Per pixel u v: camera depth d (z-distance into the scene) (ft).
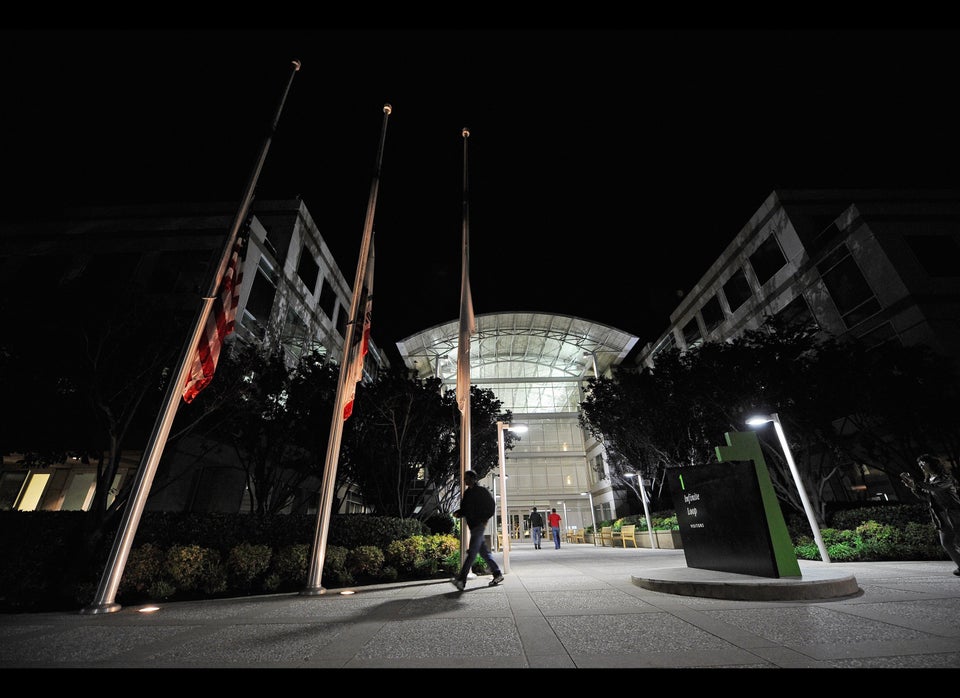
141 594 23.85
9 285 64.08
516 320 131.23
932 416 44.55
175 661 11.12
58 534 23.93
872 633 11.96
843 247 72.08
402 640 12.91
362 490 57.77
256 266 67.00
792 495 47.57
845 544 34.63
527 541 131.54
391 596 22.48
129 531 20.27
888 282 65.16
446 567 32.78
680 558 42.70
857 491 64.75
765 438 52.34
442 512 65.67
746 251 92.17
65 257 66.95
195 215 71.67
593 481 138.21
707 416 57.21
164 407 21.62
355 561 29.84
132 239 68.44
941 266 65.36
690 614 15.38
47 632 14.78
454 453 59.31
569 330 134.41
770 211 85.61
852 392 46.19
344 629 14.60
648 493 90.79
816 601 16.94
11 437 29.48
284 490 45.32
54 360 28.81
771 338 53.93
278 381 42.70
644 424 67.62
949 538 22.41
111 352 29.94
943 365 52.19
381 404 50.01
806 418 46.96
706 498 24.93
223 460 53.01
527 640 12.48
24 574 22.43
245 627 15.23
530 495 139.54
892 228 68.33
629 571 30.91
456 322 123.85
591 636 12.76
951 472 45.44
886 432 53.88
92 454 31.30
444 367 144.66
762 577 20.02
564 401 154.10
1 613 20.89
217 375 34.60
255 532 29.12
